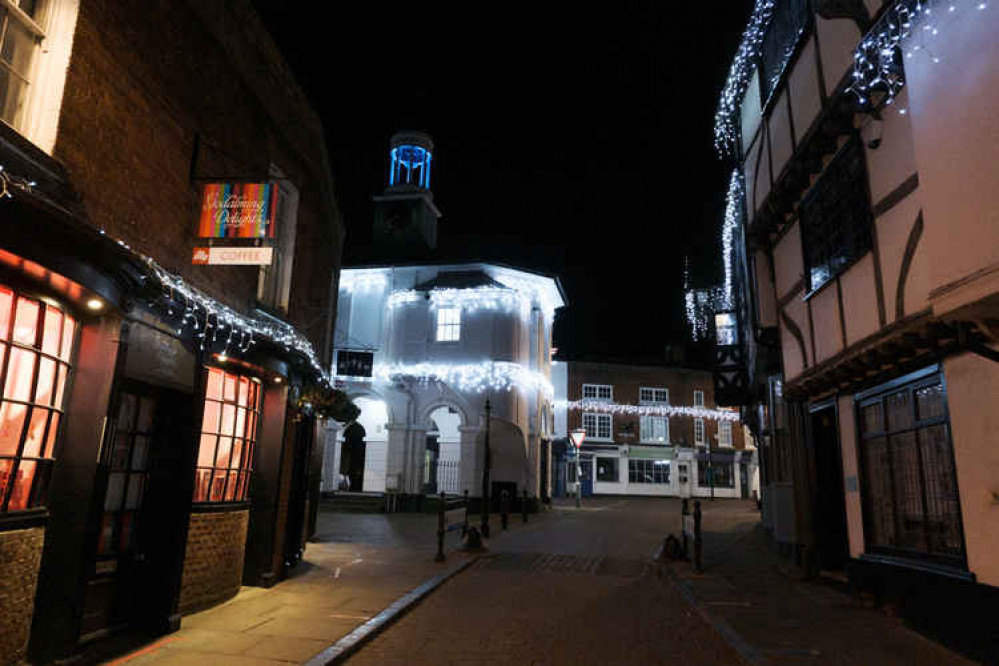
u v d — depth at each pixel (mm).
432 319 25797
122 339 5711
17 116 5113
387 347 25703
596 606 8844
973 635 6258
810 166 9562
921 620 7230
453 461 26422
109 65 5855
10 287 4789
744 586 10180
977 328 5699
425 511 23938
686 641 7117
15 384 4871
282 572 9703
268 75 9383
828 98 8750
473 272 26609
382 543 14531
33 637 5172
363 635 6801
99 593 6238
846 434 9320
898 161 7344
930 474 7258
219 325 7316
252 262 6891
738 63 12703
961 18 5488
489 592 9672
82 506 5391
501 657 6426
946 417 6824
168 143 6848
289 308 10258
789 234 11133
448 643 6891
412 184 29125
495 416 24641
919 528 7547
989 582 6066
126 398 6559
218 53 7961
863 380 8758
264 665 5746
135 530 6742
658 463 43062
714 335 21312
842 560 10898
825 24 8898
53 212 4414
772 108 11281
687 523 22109
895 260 7383
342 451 27297
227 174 8203
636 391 43594
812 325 10023
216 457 8023
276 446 9328
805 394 10469
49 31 5348
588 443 41938
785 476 13359
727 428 44594
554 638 7152
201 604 7574
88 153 5578
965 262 5285
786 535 12844
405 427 24734
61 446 5438
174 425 7043
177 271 7012
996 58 5082
